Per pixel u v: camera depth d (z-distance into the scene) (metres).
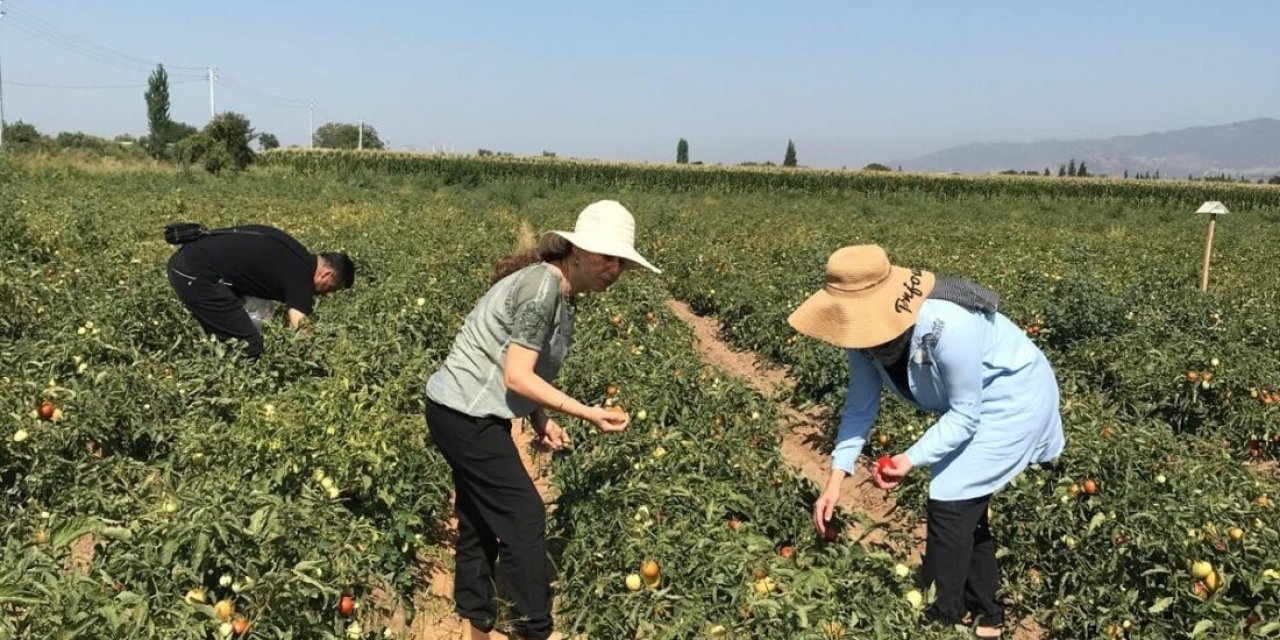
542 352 3.71
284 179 35.97
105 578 3.17
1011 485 5.01
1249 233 28.34
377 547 4.32
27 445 4.39
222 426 4.77
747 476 5.04
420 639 4.24
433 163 50.88
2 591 2.92
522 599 3.84
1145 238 24.38
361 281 10.95
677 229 21.83
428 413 3.76
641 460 5.03
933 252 17.81
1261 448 6.96
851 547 4.04
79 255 10.91
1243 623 3.72
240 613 3.32
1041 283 12.19
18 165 28.23
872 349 3.64
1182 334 8.99
